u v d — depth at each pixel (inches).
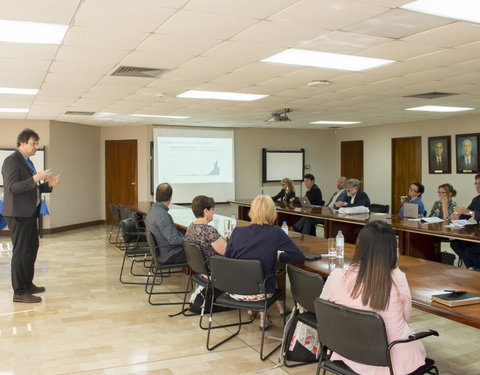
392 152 436.5
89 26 131.7
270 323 149.6
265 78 210.2
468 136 365.1
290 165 489.7
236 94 257.4
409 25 132.0
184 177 440.1
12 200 172.1
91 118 368.5
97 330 147.6
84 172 415.8
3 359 124.0
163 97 264.4
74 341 137.7
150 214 179.2
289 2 113.3
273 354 128.0
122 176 436.5
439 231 188.2
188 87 231.9
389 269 78.8
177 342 137.1
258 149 478.0
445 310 82.8
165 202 183.6
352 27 134.0
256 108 316.5
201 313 150.9
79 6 115.9
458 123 373.7
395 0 112.2
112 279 216.8
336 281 84.4
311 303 104.7
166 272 231.6
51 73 196.1
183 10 118.9
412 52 163.3
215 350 130.9
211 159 451.5
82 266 246.7
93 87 230.1
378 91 247.6
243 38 144.6
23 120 369.1
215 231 148.2
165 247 175.3
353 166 489.1
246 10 119.1
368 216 247.0
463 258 213.0
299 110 330.0
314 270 117.4
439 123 389.7
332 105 303.4
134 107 306.0
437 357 124.6
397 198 437.1
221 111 331.9
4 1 112.4
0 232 369.1
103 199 438.0
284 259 123.9
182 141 438.6
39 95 254.4
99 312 166.6
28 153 172.6
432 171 396.2
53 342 136.8
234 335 141.8
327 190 510.0
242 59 173.0
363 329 76.9
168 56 167.3
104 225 430.9
